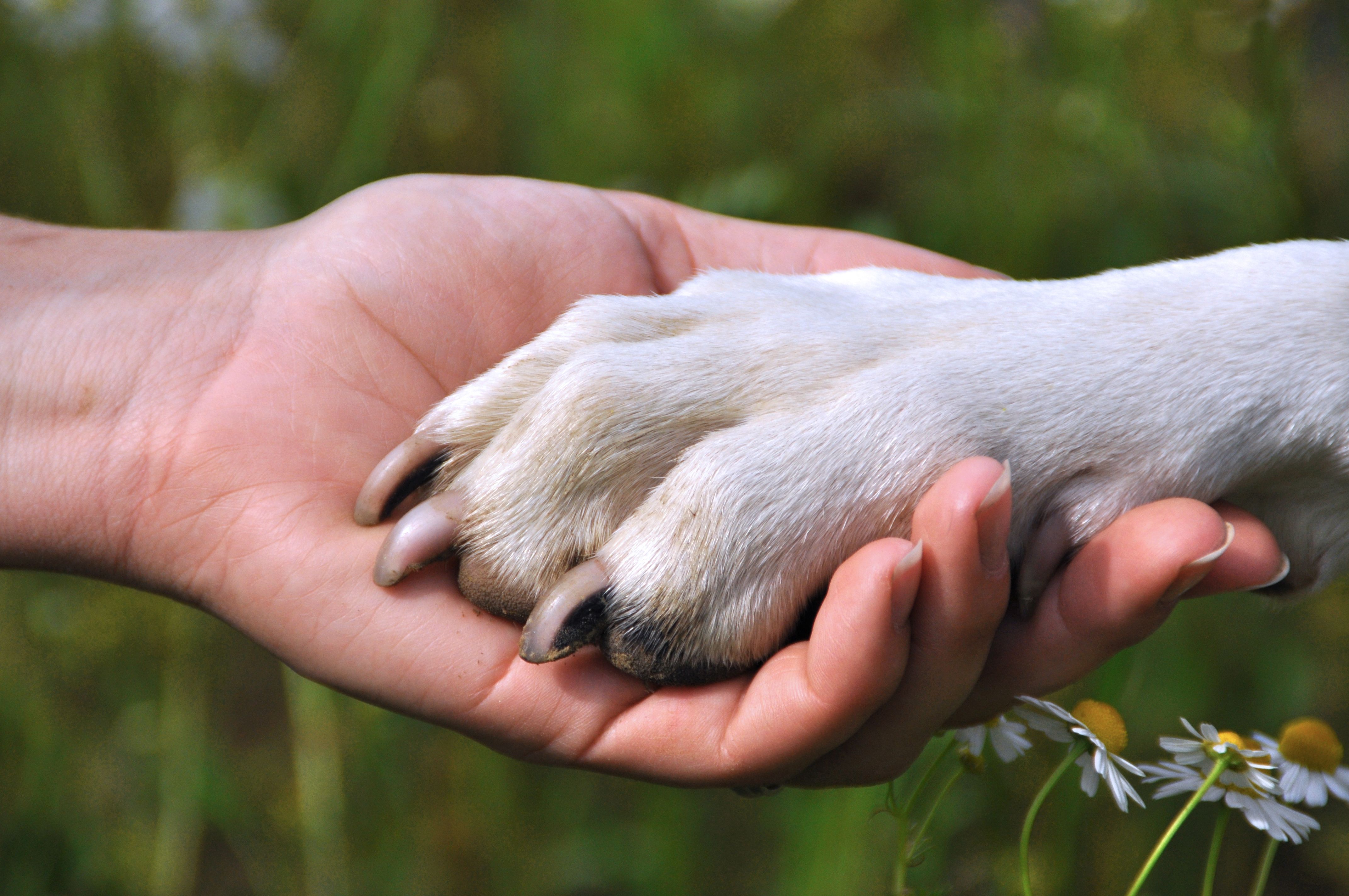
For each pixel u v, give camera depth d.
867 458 0.48
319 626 0.50
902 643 0.48
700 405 0.49
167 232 0.56
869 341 0.49
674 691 0.49
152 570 0.52
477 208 0.56
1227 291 0.50
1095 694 0.59
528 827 0.68
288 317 0.54
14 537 0.52
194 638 0.70
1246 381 0.50
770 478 0.48
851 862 0.61
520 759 0.51
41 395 0.53
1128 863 0.64
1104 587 0.49
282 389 0.53
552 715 0.50
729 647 0.48
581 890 0.71
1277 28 0.65
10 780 0.70
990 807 0.59
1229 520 0.50
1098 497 0.49
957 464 0.48
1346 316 0.50
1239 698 0.71
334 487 0.52
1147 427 0.49
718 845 0.70
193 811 0.68
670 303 0.50
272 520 0.51
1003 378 0.49
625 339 0.49
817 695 0.48
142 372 0.53
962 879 0.60
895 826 0.61
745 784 0.50
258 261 0.55
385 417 0.53
